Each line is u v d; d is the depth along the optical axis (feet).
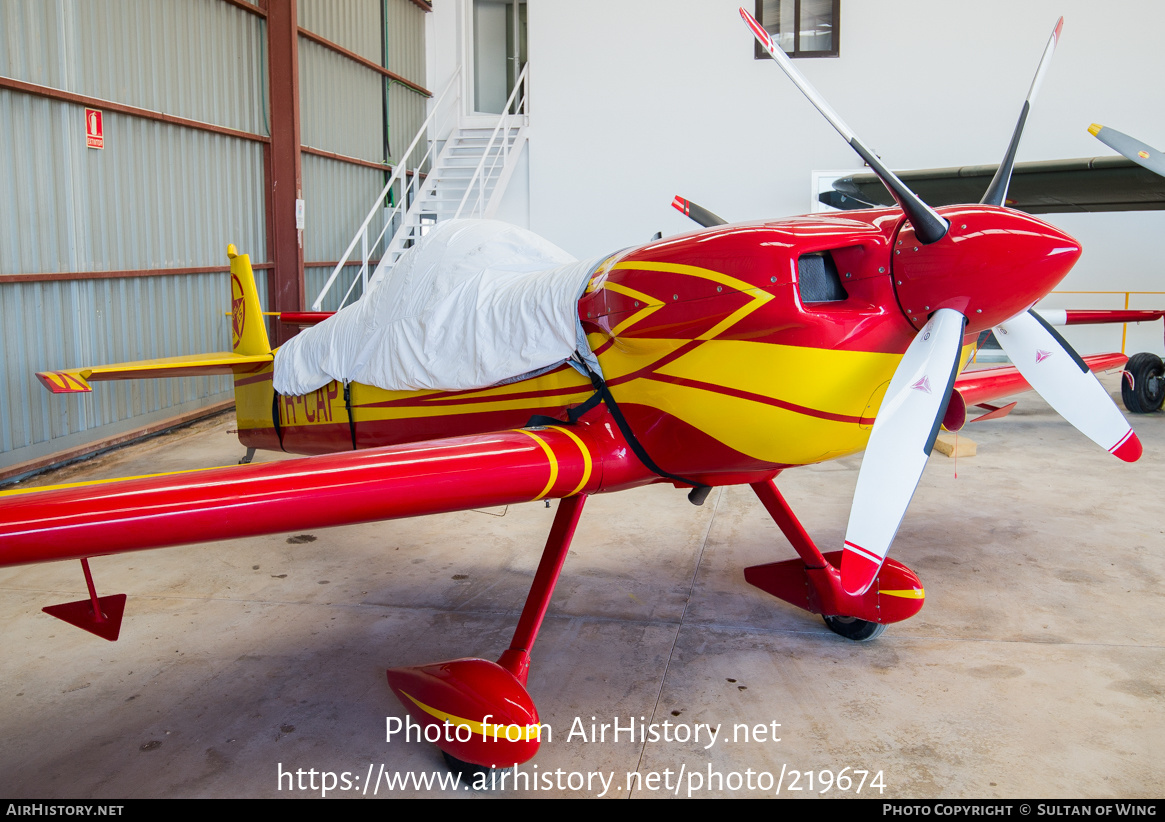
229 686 7.96
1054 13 26.35
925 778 6.23
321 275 28.45
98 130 18.10
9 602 10.08
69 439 17.54
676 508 13.67
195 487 5.36
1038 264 5.75
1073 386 7.37
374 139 31.76
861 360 6.29
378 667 8.33
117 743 6.99
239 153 23.54
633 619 9.32
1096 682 7.58
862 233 6.20
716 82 28.73
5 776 6.53
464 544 12.10
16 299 16.19
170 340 20.77
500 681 6.43
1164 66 25.81
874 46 27.58
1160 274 26.78
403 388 8.79
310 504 5.56
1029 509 12.95
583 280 7.15
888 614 8.20
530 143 30.12
